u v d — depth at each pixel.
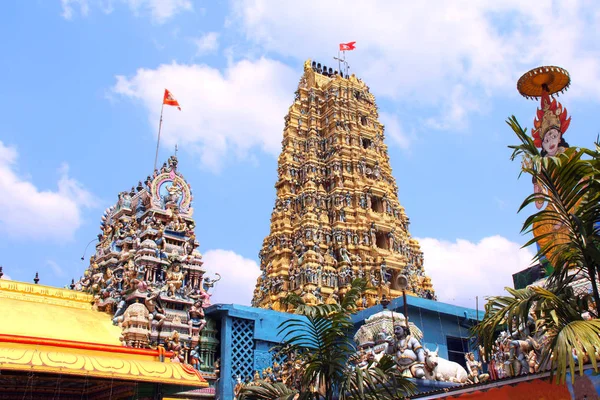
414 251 80.88
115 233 52.38
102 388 39.53
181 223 50.00
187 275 48.03
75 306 45.88
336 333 22.45
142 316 42.19
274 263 72.31
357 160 79.56
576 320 15.16
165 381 34.66
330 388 22.06
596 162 16.47
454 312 53.50
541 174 17.02
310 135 83.00
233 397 44.31
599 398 15.45
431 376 29.69
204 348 46.34
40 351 31.30
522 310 16.41
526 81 29.48
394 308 50.19
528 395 16.91
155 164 52.31
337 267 69.38
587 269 17.77
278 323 49.47
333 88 85.88
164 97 56.81
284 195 77.81
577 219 16.27
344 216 73.25
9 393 37.56
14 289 43.88
